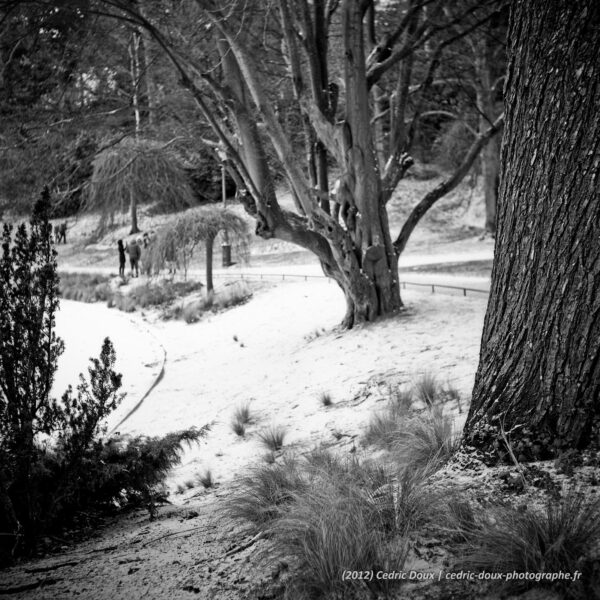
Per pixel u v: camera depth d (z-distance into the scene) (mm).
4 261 4133
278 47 15016
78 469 4371
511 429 3502
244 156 12070
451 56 20328
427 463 4164
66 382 12516
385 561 2582
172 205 38781
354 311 14039
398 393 7535
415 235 34188
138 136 15617
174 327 19938
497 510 2834
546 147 3301
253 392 10852
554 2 3223
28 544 3979
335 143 13156
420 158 41656
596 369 3250
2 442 3941
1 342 4012
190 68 12492
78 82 11984
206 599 2654
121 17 9922
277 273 25234
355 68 12469
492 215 31766
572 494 2852
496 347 3691
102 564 3357
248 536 3432
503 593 2311
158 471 5020
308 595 2498
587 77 3117
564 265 3279
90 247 40500
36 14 9734
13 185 12172
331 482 3711
